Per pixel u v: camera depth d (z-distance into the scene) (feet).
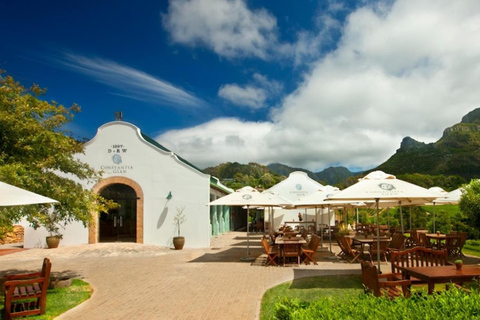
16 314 23.91
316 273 37.78
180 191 68.03
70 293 31.01
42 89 37.70
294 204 53.52
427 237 47.85
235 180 234.58
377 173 35.68
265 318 22.74
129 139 69.87
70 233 68.28
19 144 33.91
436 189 55.83
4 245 73.56
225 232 104.73
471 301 12.69
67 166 38.83
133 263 48.06
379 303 13.76
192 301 27.99
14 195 21.53
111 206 40.65
